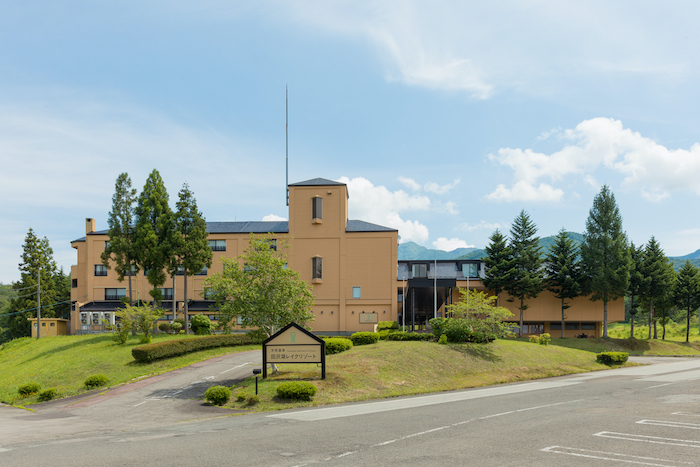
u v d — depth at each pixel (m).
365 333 37.38
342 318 54.69
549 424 13.83
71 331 56.44
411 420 15.11
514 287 60.19
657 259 65.25
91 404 22.91
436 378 27.59
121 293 58.19
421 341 35.94
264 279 26.80
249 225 61.03
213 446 11.49
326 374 24.84
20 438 13.87
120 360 33.78
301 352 23.89
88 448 11.60
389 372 26.83
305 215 56.41
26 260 77.56
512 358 34.09
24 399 26.31
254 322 26.27
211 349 39.38
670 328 91.12
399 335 37.94
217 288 26.78
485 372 30.38
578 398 20.00
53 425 17.14
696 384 24.47
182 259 46.41
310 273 55.50
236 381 26.67
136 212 46.75
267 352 24.00
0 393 29.19
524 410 16.84
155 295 45.91
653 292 64.69
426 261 64.94
